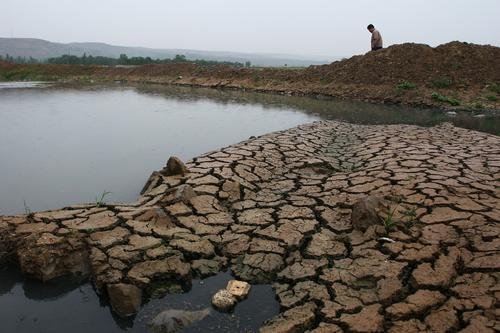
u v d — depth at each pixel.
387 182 4.56
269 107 11.80
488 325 2.39
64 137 7.53
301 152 6.05
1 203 4.49
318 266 3.16
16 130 8.08
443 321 2.48
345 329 2.50
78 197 4.65
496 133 8.15
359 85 14.31
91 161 6.03
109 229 3.57
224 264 3.29
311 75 16.20
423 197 4.07
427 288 2.79
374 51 15.62
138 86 18.30
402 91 12.98
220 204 4.22
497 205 3.85
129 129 8.34
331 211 4.00
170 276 3.11
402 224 3.51
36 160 6.06
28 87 17.19
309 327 2.58
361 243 3.39
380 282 2.88
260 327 2.58
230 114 10.41
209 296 2.93
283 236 3.58
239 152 5.77
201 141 7.34
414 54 14.47
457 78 13.07
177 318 2.60
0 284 3.10
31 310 2.82
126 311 2.76
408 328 2.46
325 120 9.38
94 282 3.09
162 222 3.71
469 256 3.07
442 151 5.88
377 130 7.85
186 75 20.08
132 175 5.41
